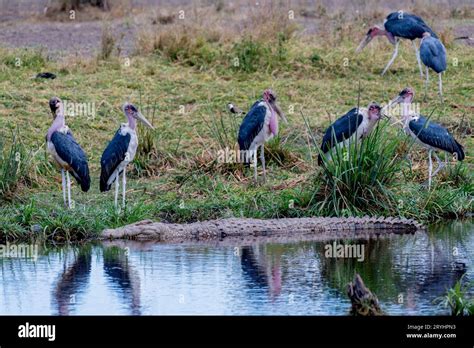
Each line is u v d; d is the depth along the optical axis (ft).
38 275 42.39
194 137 60.49
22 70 71.00
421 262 43.88
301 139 60.70
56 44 82.23
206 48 73.97
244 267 43.21
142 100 66.08
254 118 53.98
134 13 96.73
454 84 70.74
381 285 40.42
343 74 72.33
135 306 38.17
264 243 47.75
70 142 50.31
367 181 51.21
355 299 36.99
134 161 56.39
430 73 73.00
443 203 52.34
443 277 41.42
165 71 71.36
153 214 51.24
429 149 54.19
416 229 50.14
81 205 51.16
